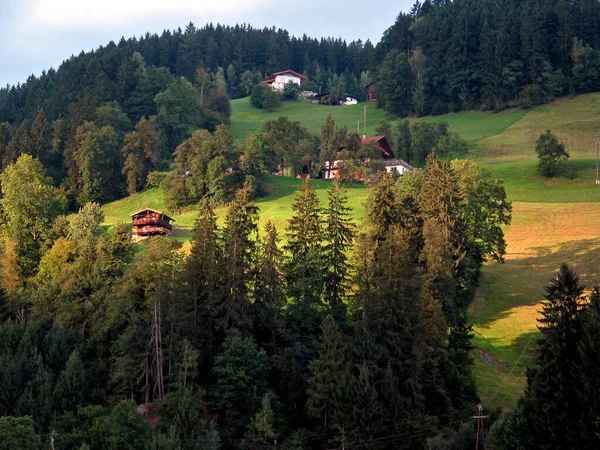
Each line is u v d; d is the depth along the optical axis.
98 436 50.75
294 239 80.31
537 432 48.38
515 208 123.69
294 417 60.69
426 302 65.00
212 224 75.25
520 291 87.19
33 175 126.25
